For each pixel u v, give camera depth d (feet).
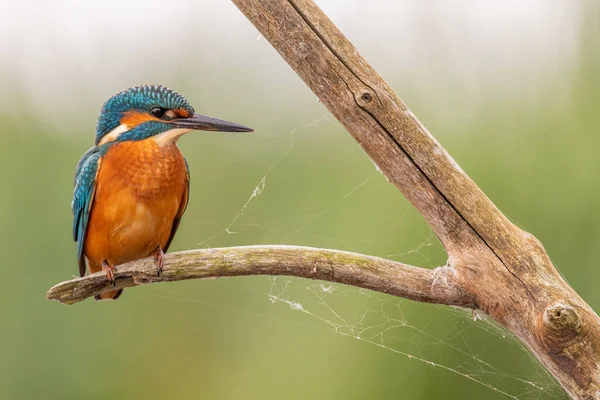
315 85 20.95
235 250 21.39
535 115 35.14
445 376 32.19
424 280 20.63
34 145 39.04
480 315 22.77
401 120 20.70
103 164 27.14
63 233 37.40
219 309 39.09
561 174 32.89
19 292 35.99
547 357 19.24
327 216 37.14
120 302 38.93
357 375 33.81
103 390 37.29
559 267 31.83
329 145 39.17
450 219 20.53
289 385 35.91
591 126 33.60
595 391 18.56
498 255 20.12
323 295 35.91
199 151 40.01
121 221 27.20
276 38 20.93
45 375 36.35
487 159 33.99
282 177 39.09
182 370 39.11
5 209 37.01
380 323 33.63
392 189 35.58
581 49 36.42
